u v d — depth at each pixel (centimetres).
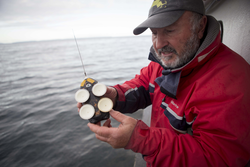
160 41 73
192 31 70
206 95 67
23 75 971
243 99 59
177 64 76
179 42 71
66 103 450
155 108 109
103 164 218
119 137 68
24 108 437
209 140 62
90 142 268
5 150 269
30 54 3012
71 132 304
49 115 381
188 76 82
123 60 1390
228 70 65
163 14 68
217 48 74
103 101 82
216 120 60
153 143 67
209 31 69
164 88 84
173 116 84
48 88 631
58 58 1973
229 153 58
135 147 69
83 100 85
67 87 625
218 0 150
